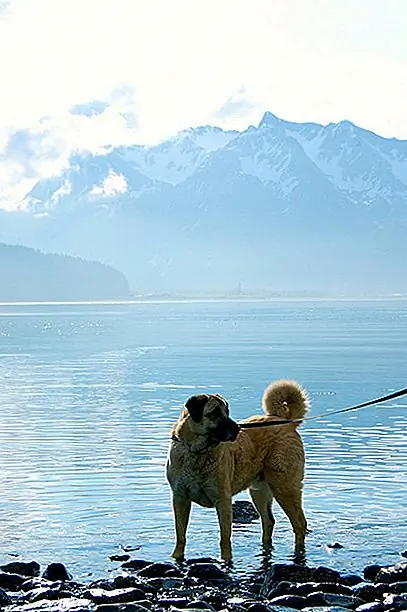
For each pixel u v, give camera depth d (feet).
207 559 33.47
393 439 60.90
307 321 326.44
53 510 41.55
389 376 110.22
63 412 77.05
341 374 113.39
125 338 214.28
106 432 64.85
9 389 98.12
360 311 478.18
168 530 38.14
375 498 43.50
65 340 208.13
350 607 28.43
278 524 39.24
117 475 49.11
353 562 33.63
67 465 51.98
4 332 256.52
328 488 45.65
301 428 66.44
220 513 33.37
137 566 32.89
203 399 32.71
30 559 34.01
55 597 28.68
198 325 297.94
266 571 32.42
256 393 90.79
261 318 369.09
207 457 32.94
